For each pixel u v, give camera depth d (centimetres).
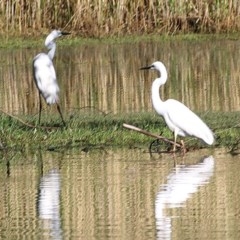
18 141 1620
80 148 1591
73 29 3306
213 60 2845
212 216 1124
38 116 1927
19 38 3216
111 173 1383
